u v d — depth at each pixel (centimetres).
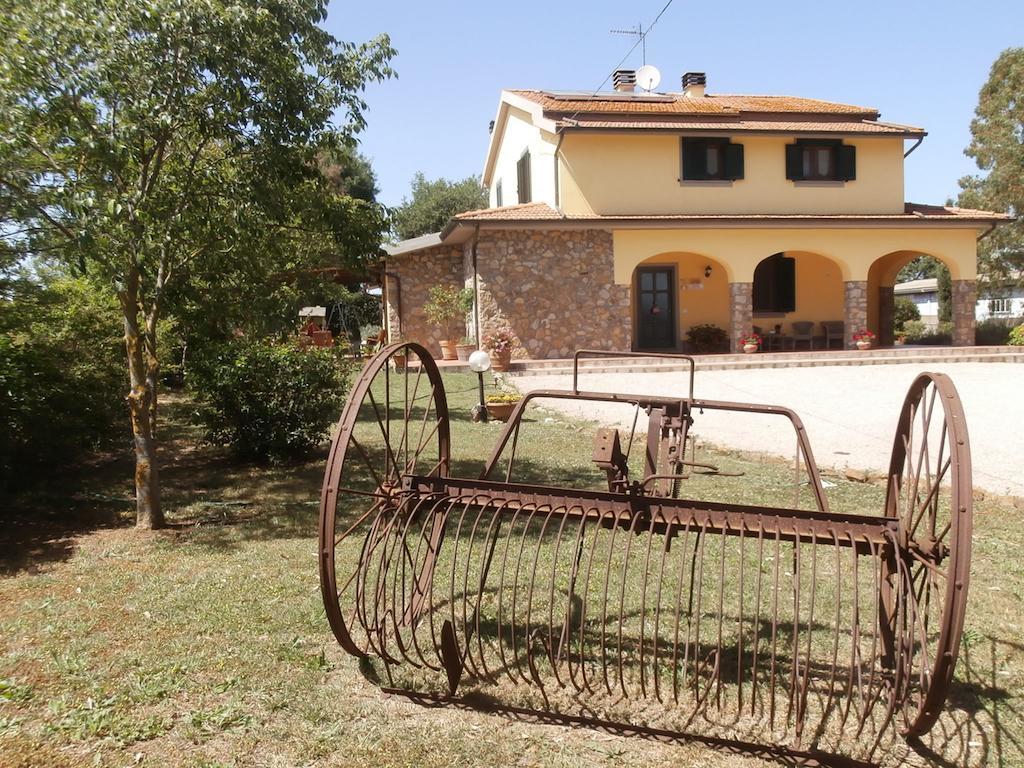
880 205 2148
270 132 600
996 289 3303
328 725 336
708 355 1959
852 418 1195
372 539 402
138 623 438
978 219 2066
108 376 833
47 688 361
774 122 2162
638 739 328
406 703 357
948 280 3622
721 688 359
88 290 906
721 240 2016
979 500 712
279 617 448
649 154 2031
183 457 948
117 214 530
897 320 3219
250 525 651
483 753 315
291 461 918
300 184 662
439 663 392
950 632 274
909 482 375
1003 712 349
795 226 1997
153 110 553
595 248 1956
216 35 552
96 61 531
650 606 470
